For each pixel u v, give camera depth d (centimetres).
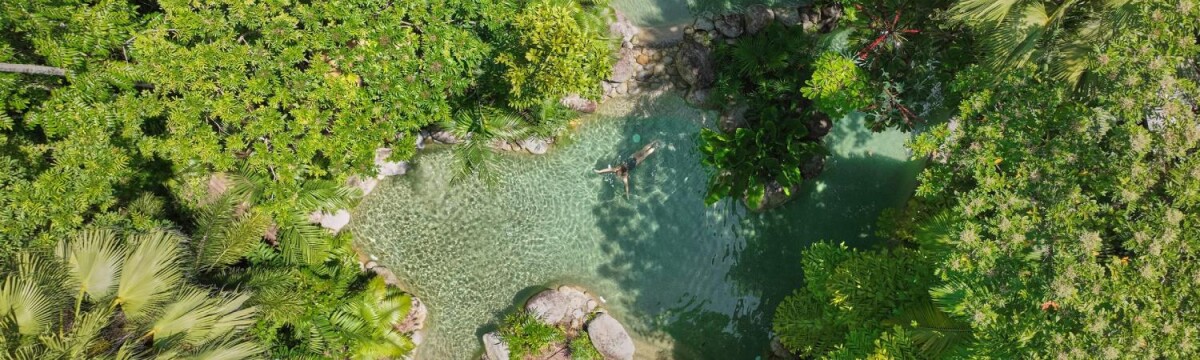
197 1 879
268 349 1076
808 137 1368
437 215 1359
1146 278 694
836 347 1005
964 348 841
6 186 839
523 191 1371
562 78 961
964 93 912
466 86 1036
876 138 1404
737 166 1313
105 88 871
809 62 1296
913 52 1127
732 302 1406
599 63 1021
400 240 1355
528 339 1307
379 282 1273
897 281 1030
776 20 1334
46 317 796
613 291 1387
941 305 895
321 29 933
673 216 1394
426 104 1003
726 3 1418
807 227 1410
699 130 1388
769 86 1299
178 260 914
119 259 855
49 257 834
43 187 831
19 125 921
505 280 1374
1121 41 733
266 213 1005
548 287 1380
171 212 1091
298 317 1097
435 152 1348
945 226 975
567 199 1378
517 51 1010
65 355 769
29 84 871
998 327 776
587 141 1375
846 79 1067
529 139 1321
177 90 913
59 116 848
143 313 853
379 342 1233
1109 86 750
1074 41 862
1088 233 711
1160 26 711
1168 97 703
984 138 821
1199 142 702
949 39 1108
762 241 1406
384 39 943
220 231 1004
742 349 1409
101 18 841
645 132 1384
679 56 1345
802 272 1414
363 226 1343
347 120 959
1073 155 747
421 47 986
